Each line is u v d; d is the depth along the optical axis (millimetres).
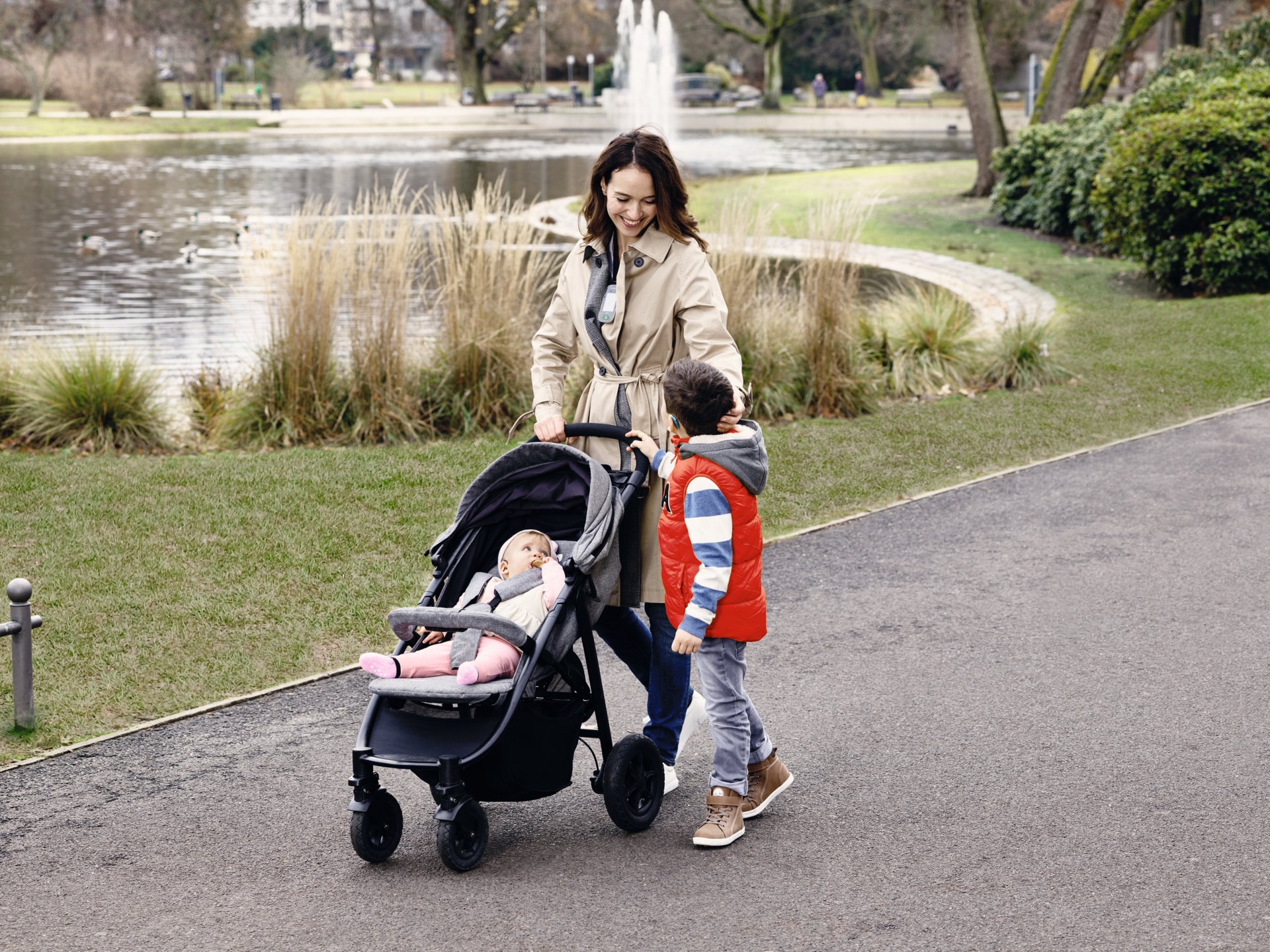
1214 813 4055
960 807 4160
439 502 7715
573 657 4027
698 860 3869
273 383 9281
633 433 4113
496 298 9594
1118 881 3658
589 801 4336
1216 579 6352
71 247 20094
